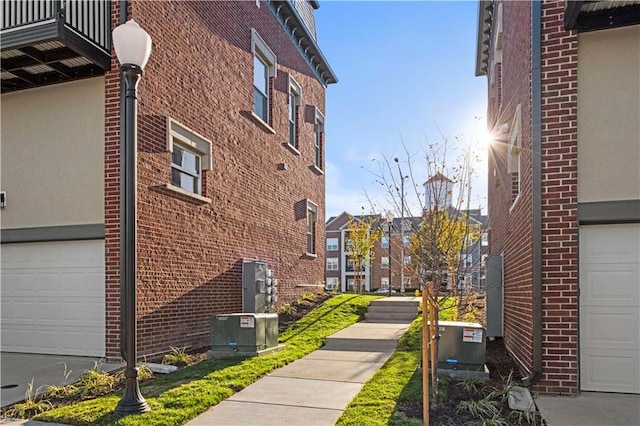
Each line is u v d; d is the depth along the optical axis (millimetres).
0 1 7691
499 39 11609
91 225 7992
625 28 5887
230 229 10820
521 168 7156
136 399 5086
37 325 8445
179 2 9094
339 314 12188
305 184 16031
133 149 5305
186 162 9500
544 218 5965
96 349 8047
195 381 6234
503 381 6188
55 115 8406
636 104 5844
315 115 17234
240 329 7961
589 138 5930
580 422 4828
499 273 9727
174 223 8719
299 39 15789
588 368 5918
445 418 4855
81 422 4820
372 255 26328
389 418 4816
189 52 9391
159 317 8188
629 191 5785
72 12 7609
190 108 9352
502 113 11055
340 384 6344
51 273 8445
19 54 7664
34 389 6148
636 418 4945
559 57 6035
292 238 14664
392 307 12758
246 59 11938
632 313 5855
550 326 5867
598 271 5965
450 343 6473
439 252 6039
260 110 13078
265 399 5676
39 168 8445
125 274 5195
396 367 7047
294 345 8961
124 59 5266
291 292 14352
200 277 9523
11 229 8523
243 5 11852
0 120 8734
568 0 5770
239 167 11352
